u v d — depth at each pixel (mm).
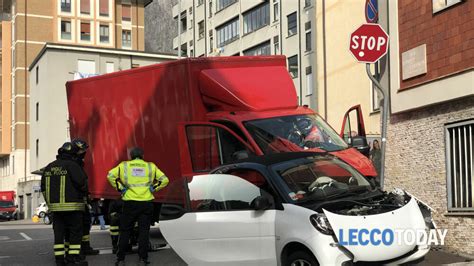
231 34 44344
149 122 10742
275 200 6762
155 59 51625
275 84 10195
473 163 10094
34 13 58250
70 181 8867
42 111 48031
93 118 12141
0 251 11414
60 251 8914
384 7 12547
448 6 10445
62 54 48031
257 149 8961
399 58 11891
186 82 9977
